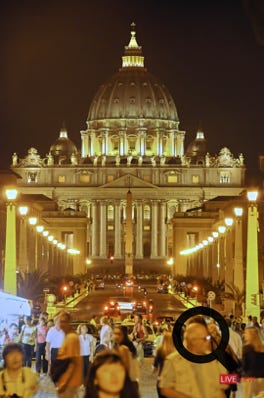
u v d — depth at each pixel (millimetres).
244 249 107812
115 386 14344
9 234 57344
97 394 14352
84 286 172625
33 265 120125
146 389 33156
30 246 115812
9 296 41719
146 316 72250
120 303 84875
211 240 139625
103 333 34906
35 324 47750
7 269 57219
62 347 21344
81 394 29766
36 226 116125
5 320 43031
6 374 18453
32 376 18562
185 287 148125
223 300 100000
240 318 62469
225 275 102000
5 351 18531
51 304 76812
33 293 87562
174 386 17219
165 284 175875
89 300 133500
